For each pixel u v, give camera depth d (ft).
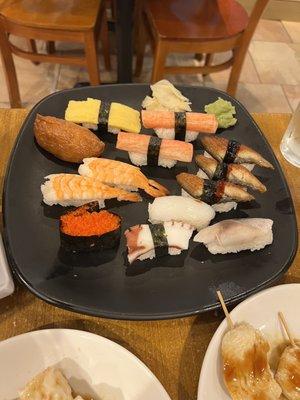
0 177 1.03
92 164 1.03
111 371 0.69
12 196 0.95
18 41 2.75
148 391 0.66
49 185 0.97
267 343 0.73
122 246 0.90
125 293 0.82
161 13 1.92
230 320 0.74
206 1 2.01
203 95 1.28
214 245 0.90
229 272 0.88
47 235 0.90
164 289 0.84
